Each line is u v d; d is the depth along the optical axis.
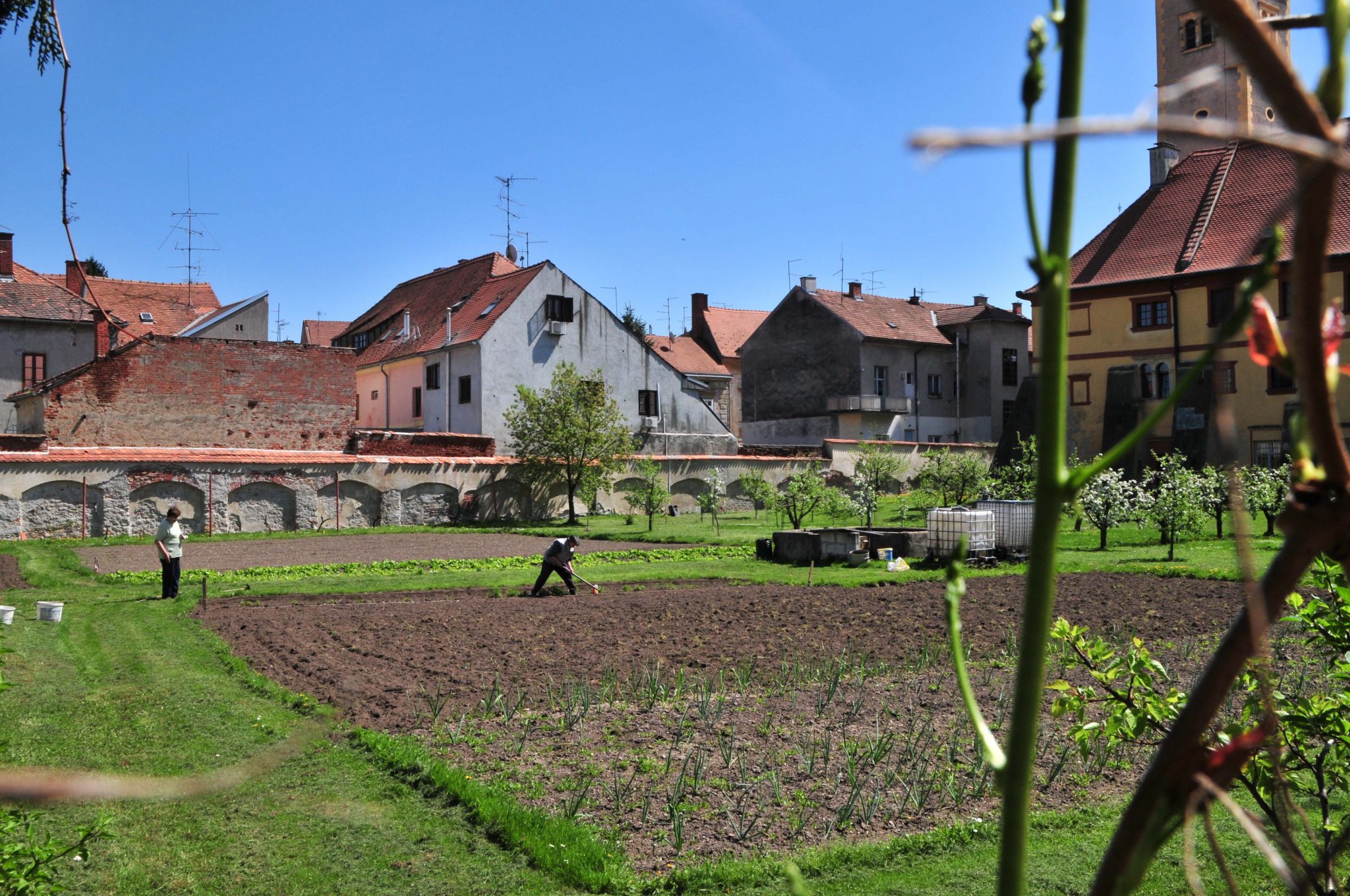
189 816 7.00
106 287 54.69
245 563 25.20
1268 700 0.88
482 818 6.75
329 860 6.28
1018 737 0.90
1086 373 43.84
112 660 12.15
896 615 15.30
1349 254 32.41
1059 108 0.83
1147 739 7.59
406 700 10.01
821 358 60.38
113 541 30.44
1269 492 24.78
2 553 25.98
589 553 27.19
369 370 53.25
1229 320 0.79
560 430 40.97
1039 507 0.90
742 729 8.92
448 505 39.69
